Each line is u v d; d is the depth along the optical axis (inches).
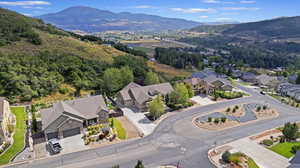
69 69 3216.0
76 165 1504.7
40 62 3181.6
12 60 2952.8
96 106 2197.3
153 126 2110.0
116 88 3078.2
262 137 1921.8
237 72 5022.1
